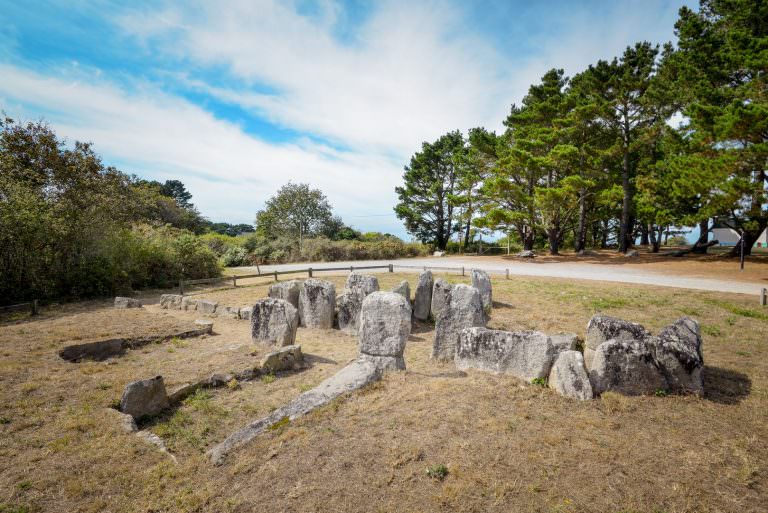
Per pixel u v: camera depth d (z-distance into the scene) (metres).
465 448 4.24
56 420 5.20
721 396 5.74
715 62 23.28
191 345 9.23
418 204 42.25
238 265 31.50
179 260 20.67
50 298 14.73
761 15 21.80
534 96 33.44
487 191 31.33
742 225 25.11
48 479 4.05
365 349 7.29
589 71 29.09
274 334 8.84
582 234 33.38
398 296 7.34
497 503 3.45
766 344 8.59
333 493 3.65
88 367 7.18
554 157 27.55
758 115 16.81
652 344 5.81
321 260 34.09
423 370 7.41
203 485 3.92
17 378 6.52
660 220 26.44
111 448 4.62
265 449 4.38
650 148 31.62
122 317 11.52
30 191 14.87
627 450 4.22
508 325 10.85
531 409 5.14
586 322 11.01
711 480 3.76
